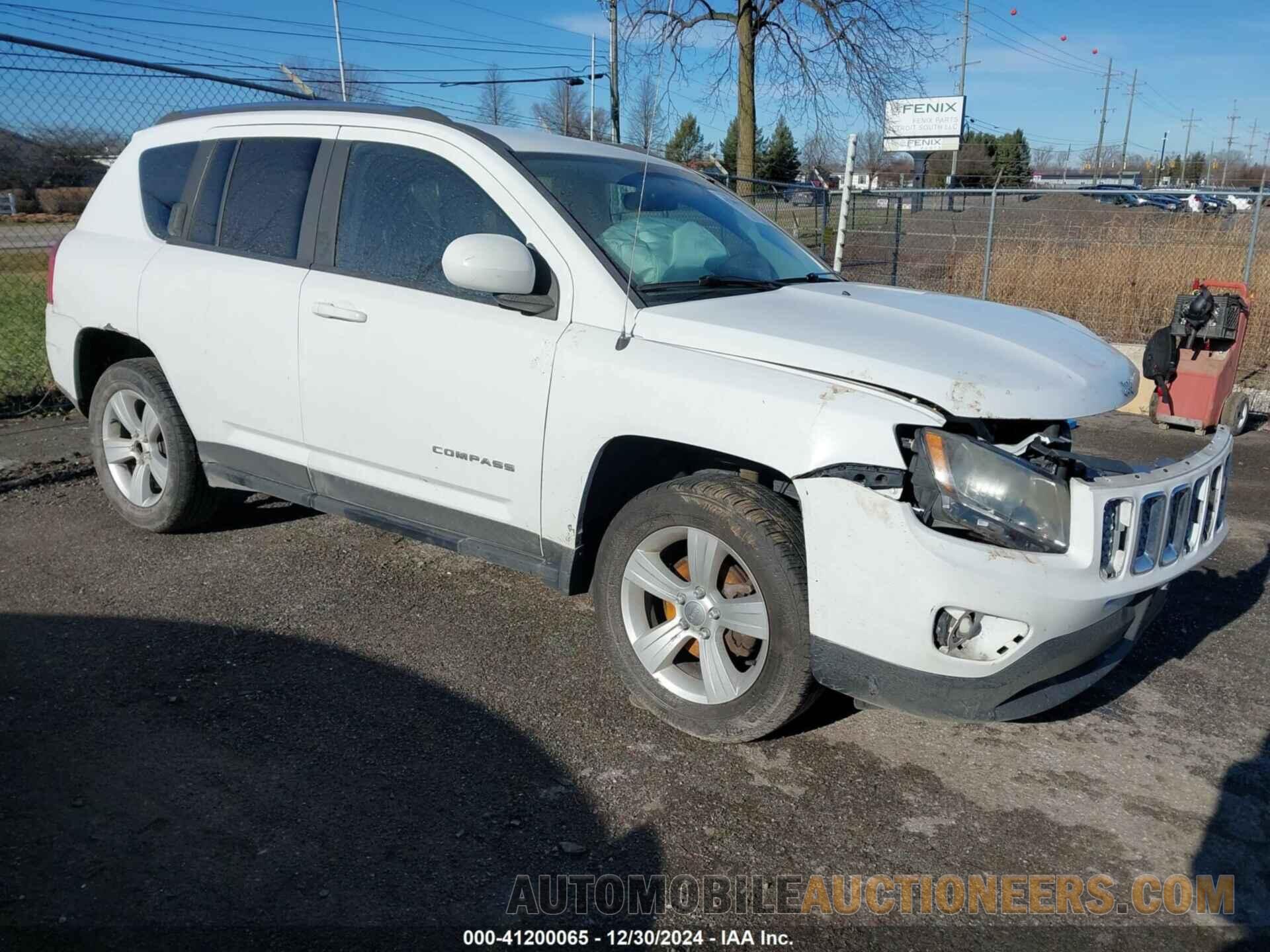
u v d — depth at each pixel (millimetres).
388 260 3721
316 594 4215
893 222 16094
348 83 18609
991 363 2875
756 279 3662
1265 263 11070
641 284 3305
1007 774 3084
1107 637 2836
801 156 18734
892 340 2982
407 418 3604
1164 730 3381
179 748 3031
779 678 2939
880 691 2762
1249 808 2945
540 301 3314
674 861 2623
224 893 2426
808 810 2861
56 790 2801
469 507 3562
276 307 3922
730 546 2965
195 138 4484
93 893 2404
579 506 3268
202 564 4496
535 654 3734
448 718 3268
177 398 4383
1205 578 4797
